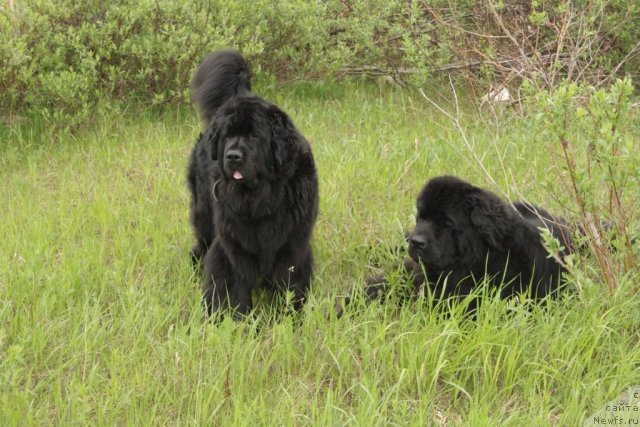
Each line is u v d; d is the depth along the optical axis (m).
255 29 12.00
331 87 12.85
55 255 7.23
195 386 5.27
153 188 9.10
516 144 9.39
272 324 6.38
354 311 6.23
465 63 11.20
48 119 10.75
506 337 5.57
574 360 5.37
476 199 6.18
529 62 9.83
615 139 5.61
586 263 6.66
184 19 11.62
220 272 6.50
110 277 6.73
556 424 5.03
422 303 6.22
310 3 12.40
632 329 5.86
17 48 10.27
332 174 8.95
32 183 9.23
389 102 12.01
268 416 4.95
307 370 5.62
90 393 5.13
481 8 11.98
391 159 9.38
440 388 5.48
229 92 7.25
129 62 11.31
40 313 6.03
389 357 5.57
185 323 6.39
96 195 8.55
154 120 11.34
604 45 12.03
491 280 6.31
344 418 5.11
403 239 7.29
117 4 11.51
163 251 7.40
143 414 4.99
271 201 6.14
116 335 5.88
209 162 6.77
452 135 10.36
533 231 6.51
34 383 5.43
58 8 11.34
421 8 12.91
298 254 6.40
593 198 6.09
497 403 5.22
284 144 6.17
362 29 12.35
